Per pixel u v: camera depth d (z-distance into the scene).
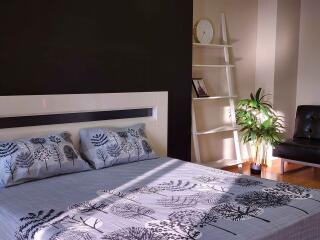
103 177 2.59
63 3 2.91
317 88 5.04
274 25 4.74
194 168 2.85
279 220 1.82
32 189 2.30
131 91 3.42
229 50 4.63
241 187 2.35
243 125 4.58
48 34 2.85
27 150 2.47
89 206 2.00
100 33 3.16
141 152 3.06
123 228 1.70
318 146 4.22
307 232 1.90
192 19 3.87
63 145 2.69
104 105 3.17
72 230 1.68
